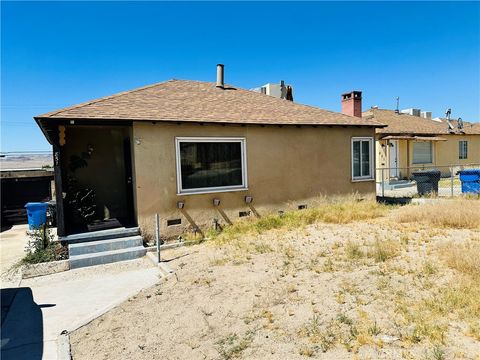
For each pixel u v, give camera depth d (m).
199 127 10.17
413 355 3.53
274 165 11.62
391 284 5.39
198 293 5.77
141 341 4.41
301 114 12.94
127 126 9.73
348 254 6.96
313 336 4.10
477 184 14.94
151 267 7.98
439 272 5.72
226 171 10.77
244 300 5.31
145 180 9.42
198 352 4.03
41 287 6.90
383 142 21.19
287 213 11.56
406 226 9.38
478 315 4.19
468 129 29.02
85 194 10.44
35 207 13.00
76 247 8.36
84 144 10.80
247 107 12.33
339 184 13.16
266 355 3.82
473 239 7.50
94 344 4.46
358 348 3.76
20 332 5.02
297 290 5.50
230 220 10.77
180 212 9.92
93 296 6.34
